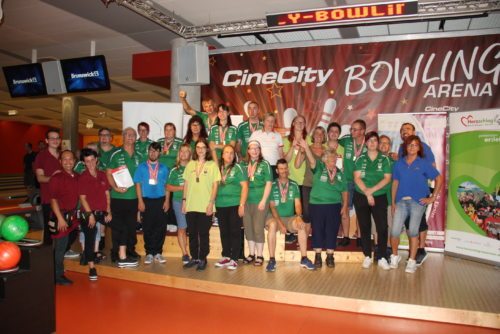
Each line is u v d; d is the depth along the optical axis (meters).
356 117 6.44
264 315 3.82
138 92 12.07
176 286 4.64
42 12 6.12
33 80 7.70
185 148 5.06
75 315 3.85
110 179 5.17
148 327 3.57
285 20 5.30
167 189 5.21
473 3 5.12
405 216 4.77
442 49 6.06
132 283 4.85
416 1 4.77
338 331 3.47
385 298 3.85
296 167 5.45
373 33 7.01
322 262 5.16
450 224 5.63
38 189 8.02
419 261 5.07
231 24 6.22
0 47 7.95
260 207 4.83
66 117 12.82
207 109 5.86
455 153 5.56
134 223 5.21
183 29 6.52
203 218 4.85
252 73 6.88
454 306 3.64
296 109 6.69
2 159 20.11
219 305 4.09
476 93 5.95
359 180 4.87
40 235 6.40
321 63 6.56
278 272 4.77
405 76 6.22
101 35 7.20
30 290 3.01
